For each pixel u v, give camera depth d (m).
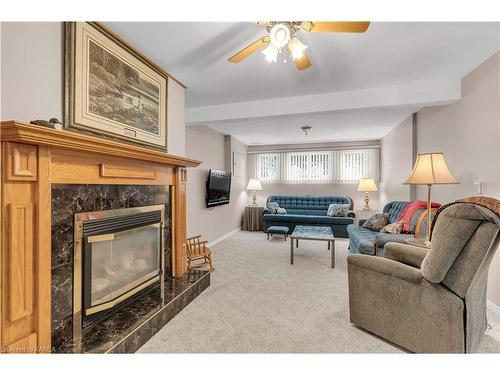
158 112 2.28
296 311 2.06
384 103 2.78
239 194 6.25
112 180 1.72
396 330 1.57
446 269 1.32
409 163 4.00
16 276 1.13
